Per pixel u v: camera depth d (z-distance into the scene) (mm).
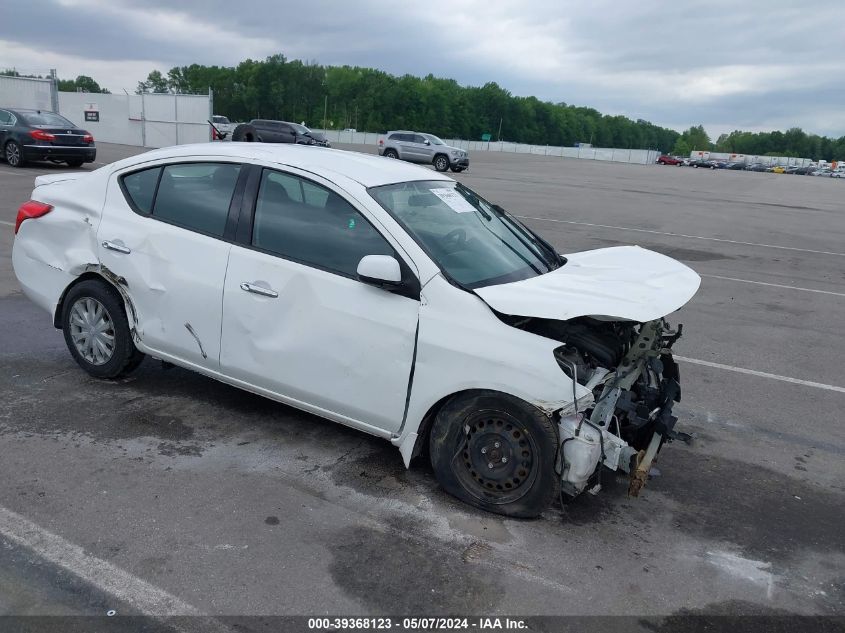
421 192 4266
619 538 3529
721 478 4277
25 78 26938
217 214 4289
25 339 5809
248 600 2879
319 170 4078
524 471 3539
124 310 4695
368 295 3746
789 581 3283
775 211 22562
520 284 3676
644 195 26047
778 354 6871
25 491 3566
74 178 5176
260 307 4031
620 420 3934
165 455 4031
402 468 4051
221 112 131750
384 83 133250
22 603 2781
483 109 148500
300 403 4066
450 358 3533
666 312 3387
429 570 3148
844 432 5098
